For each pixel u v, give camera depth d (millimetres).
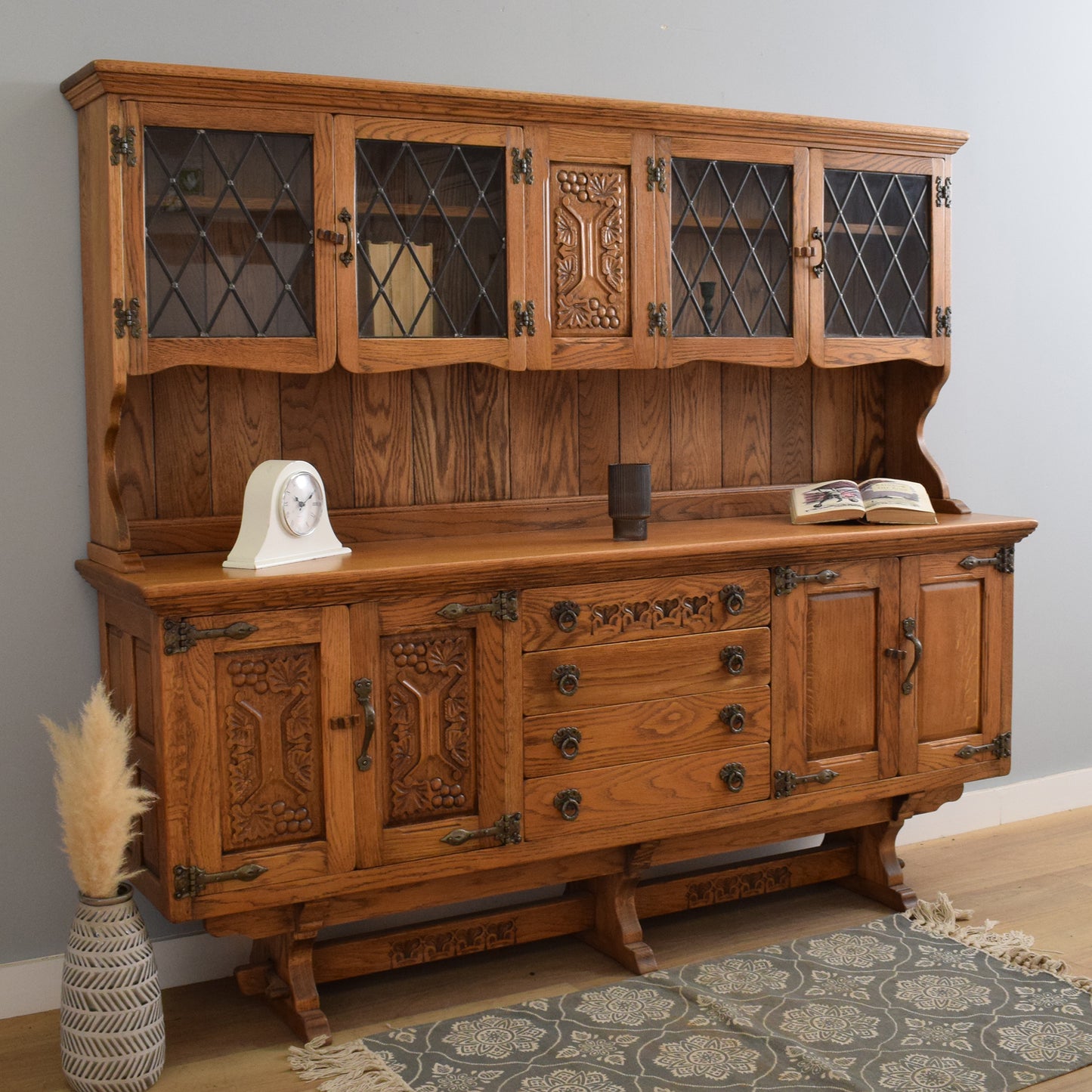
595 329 2871
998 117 3736
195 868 2379
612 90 3201
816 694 3018
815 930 3109
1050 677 3957
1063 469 3939
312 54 2836
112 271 2404
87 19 2619
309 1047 2520
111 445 2539
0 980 2678
